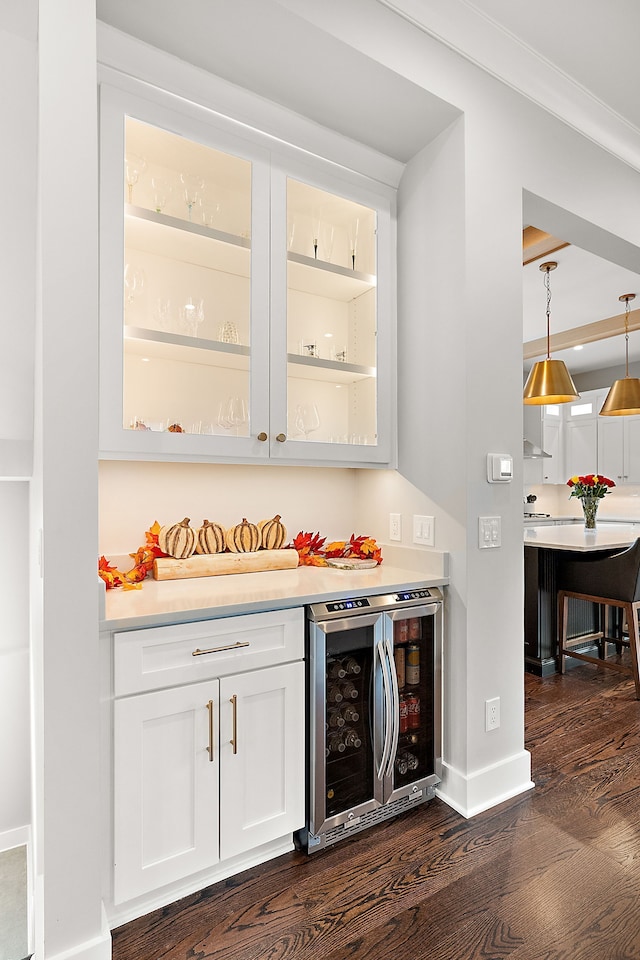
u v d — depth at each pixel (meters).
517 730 2.10
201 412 1.89
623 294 4.62
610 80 2.24
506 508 2.08
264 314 1.92
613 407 4.55
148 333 1.71
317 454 2.05
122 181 1.65
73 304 1.27
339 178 2.12
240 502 2.26
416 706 2.00
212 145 1.81
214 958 1.33
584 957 1.32
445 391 2.04
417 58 1.82
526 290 4.49
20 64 1.62
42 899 1.23
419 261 2.17
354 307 2.24
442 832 1.81
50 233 1.24
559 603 3.45
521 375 2.13
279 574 2.09
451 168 2.01
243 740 1.57
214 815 1.52
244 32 1.60
